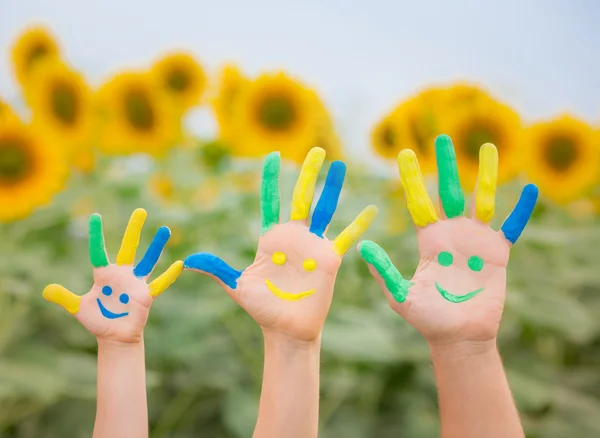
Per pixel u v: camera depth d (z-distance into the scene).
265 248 0.94
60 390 1.13
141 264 0.96
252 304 0.92
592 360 1.41
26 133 1.28
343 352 1.16
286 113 1.42
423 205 0.94
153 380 1.20
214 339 1.37
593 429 1.21
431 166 1.38
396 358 1.18
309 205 0.95
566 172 1.37
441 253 0.93
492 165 0.94
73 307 0.94
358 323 1.24
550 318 1.23
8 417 1.24
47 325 1.32
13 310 1.28
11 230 1.36
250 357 1.31
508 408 0.90
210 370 1.31
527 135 1.37
